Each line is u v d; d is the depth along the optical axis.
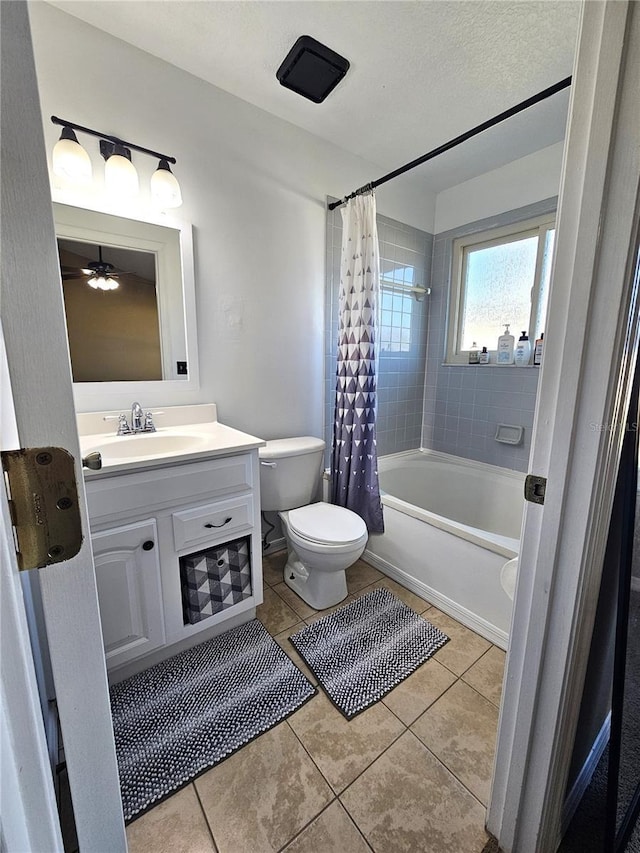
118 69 1.40
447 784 1.00
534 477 0.70
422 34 1.35
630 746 0.83
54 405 0.36
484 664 1.40
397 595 1.81
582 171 0.59
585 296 0.60
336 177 2.09
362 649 1.46
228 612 1.48
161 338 1.64
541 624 0.71
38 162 0.33
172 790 0.98
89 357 1.50
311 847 0.87
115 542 1.17
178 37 1.38
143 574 1.24
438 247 2.68
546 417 0.68
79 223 1.41
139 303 1.58
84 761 0.48
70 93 1.33
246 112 1.73
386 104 1.73
